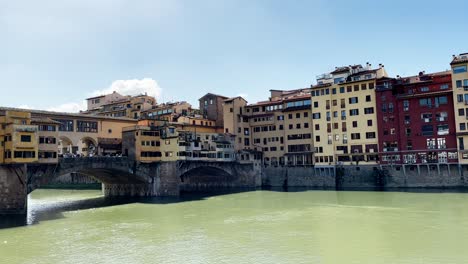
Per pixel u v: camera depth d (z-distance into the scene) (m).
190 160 100.62
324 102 110.50
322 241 45.12
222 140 113.75
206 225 56.88
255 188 114.25
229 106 124.44
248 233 50.56
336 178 106.38
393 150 99.25
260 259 38.47
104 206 80.38
